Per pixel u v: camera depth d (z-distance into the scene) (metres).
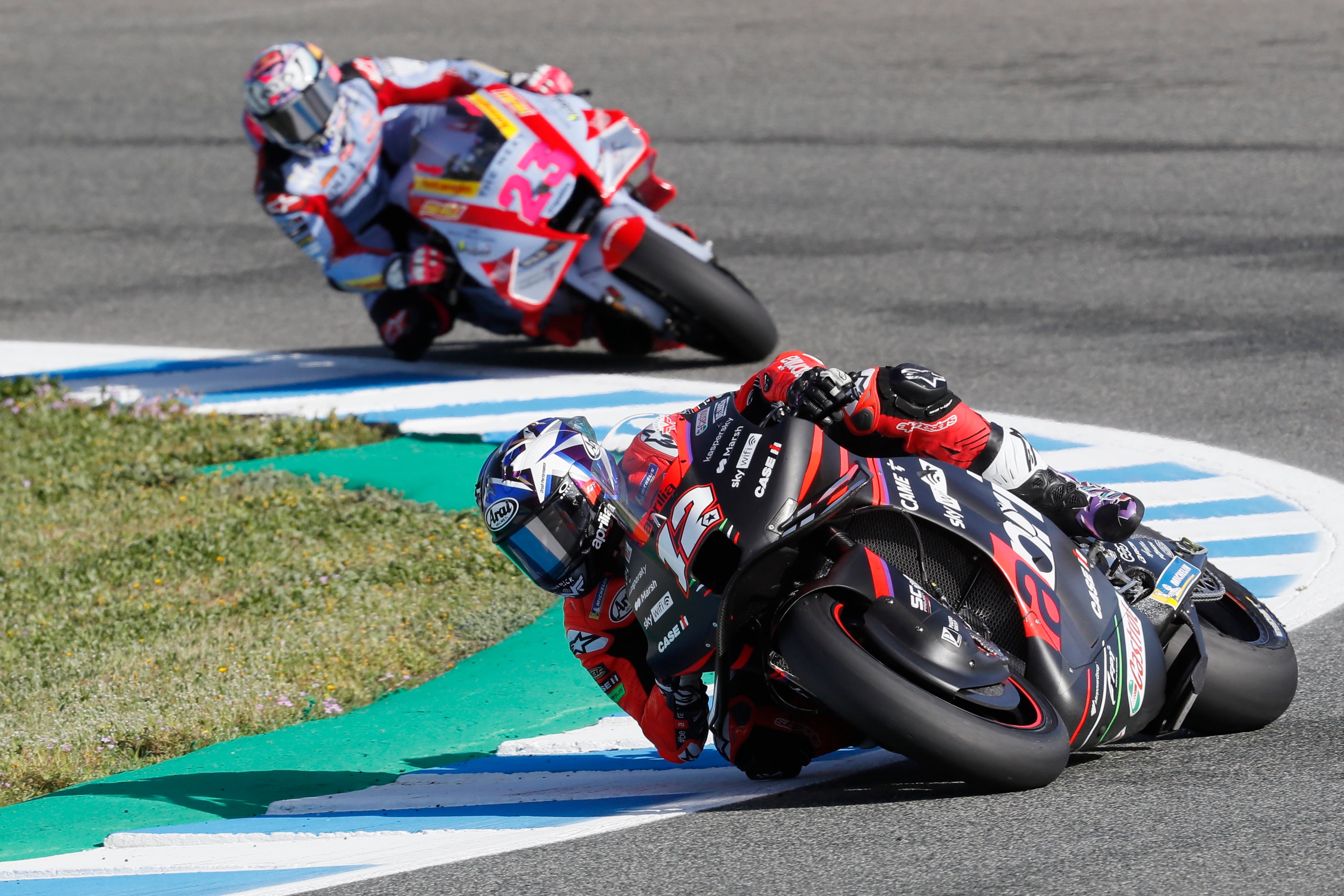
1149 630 16.34
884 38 76.00
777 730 15.88
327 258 39.12
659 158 58.94
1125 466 29.34
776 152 58.59
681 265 37.25
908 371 16.62
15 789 20.69
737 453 15.41
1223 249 44.25
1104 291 41.53
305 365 42.53
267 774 19.86
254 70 37.19
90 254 54.44
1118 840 13.49
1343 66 63.84
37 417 38.44
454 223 37.31
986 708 14.42
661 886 13.52
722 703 14.82
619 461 16.42
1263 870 12.66
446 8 90.56
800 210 51.78
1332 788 14.62
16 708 23.39
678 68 72.50
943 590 15.41
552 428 15.70
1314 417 31.16
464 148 37.19
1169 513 26.61
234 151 65.81
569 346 40.38
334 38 83.50
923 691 13.99
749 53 74.56
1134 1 80.00
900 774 16.28
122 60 82.12
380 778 19.48
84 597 27.84
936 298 42.16
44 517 32.41
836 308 42.03
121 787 19.86
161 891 15.21
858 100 64.94
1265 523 25.64
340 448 35.41
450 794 18.02
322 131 37.62
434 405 37.75
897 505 14.98
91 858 16.73
